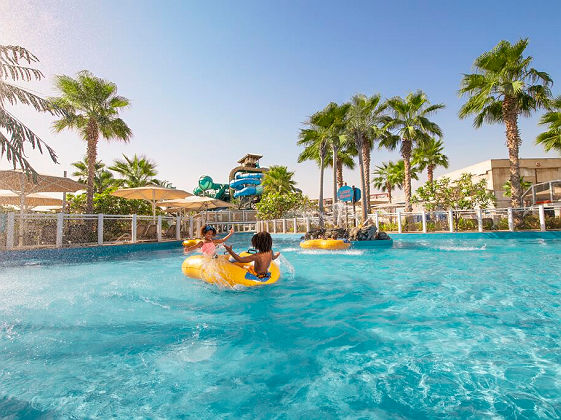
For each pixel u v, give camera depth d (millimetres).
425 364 2426
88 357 2682
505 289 4918
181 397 2047
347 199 20281
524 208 14930
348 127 20312
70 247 10844
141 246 12820
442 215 16328
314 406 1911
